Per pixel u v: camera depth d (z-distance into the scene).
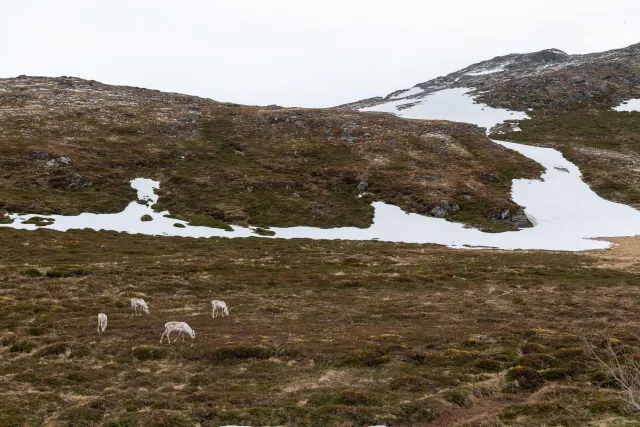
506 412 16.08
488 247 67.56
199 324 29.11
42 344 24.44
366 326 29.08
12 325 27.81
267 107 169.50
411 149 114.12
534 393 18.05
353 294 39.53
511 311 32.84
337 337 25.89
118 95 157.50
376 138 119.00
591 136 137.75
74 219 69.62
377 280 44.44
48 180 81.00
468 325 29.17
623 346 21.91
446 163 106.50
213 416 16.02
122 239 62.88
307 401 17.14
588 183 99.00
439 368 21.00
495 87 189.38
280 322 30.08
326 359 22.02
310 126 127.62
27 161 86.44
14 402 16.81
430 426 15.70
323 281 43.88
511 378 19.33
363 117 136.75
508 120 158.12
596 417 15.46
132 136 109.56
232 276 45.12
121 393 17.94
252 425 15.54
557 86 179.00
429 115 172.62
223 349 22.80
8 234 58.31
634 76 182.50
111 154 96.38
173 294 38.59
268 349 23.14
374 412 16.20
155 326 28.28
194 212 78.25
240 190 87.56
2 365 21.41
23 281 39.38
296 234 72.75
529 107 168.00
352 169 98.88
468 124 136.50
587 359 20.94
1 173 81.06
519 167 107.31
